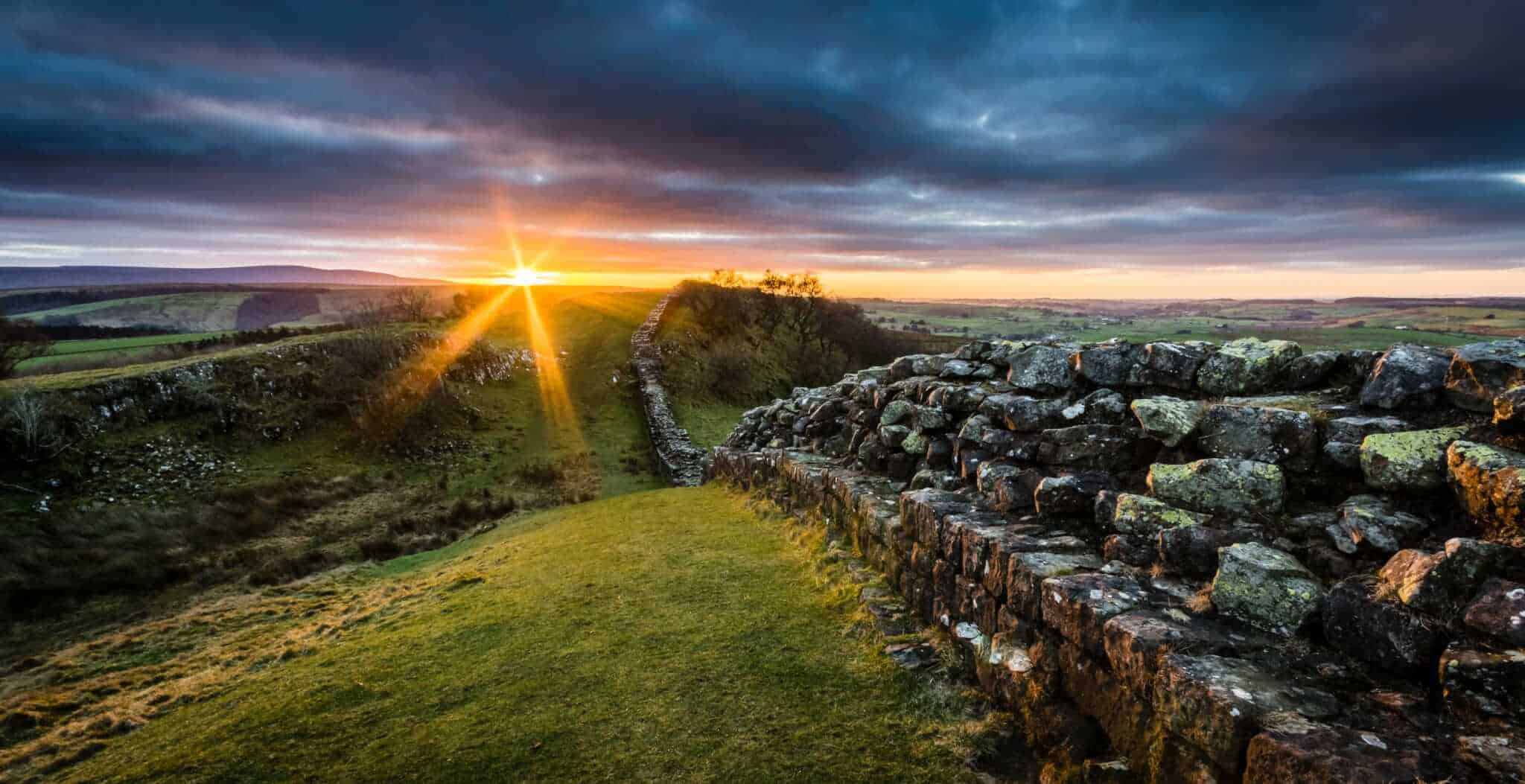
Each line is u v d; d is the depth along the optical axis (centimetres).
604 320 7569
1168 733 409
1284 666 411
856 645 738
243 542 2103
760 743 579
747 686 675
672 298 8981
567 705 668
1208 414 638
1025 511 723
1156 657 424
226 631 1334
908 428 1110
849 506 1040
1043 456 763
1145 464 683
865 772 530
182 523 2114
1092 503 662
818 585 928
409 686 744
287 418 3095
